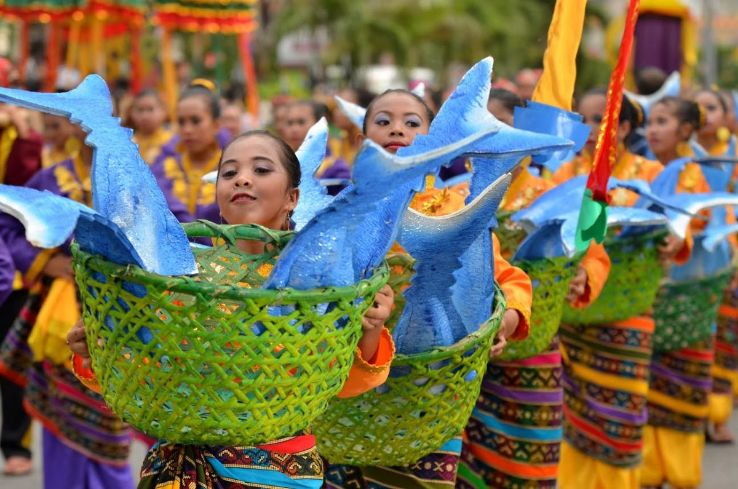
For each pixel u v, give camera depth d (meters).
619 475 5.77
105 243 2.77
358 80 22.78
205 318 2.71
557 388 4.98
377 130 4.19
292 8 22.94
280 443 3.17
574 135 4.61
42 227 2.58
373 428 3.61
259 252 3.30
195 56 14.12
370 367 3.25
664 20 11.81
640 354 5.70
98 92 3.11
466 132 3.38
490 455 5.01
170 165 6.43
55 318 5.61
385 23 22.64
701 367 6.58
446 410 3.65
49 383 5.76
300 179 3.61
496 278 4.23
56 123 7.16
